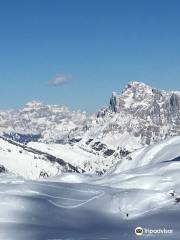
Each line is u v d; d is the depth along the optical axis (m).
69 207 143.12
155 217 132.12
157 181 179.62
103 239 106.25
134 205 144.25
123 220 132.88
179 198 146.38
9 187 158.75
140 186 177.38
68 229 120.50
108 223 128.62
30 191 156.12
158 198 147.00
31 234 113.62
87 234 114.00
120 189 161.88
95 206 145.38
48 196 151.12
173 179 180.62
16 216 131.62
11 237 110.19
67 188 161.50
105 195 151.00
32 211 136.62
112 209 143.00
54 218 132.50
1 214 132.25
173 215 132.75
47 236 111.75
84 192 157.38
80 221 130.25
